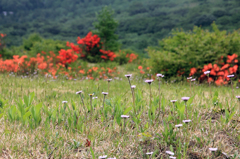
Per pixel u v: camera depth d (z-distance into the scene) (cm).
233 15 6481
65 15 15650
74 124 313
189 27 6544
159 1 12175
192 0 10750
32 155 248
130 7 11444
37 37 2870
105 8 2275
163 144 269
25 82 676
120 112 325
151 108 364
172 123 326
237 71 1003
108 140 288
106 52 2058
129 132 301
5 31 7162
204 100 423
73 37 7994
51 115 342
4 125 312
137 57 2386
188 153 252
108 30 2212
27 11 15950
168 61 1046
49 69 1124
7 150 254
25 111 318
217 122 321
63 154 252
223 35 1109
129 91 574
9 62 898
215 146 263
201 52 1020
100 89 614
